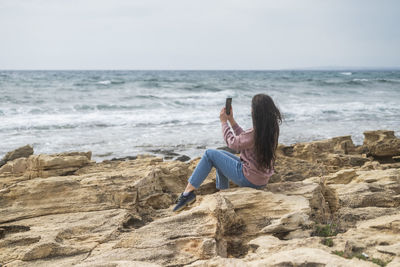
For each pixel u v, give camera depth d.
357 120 18.98
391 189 5.09
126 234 3.89
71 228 3.99
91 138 13.62
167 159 10.52
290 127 16.69
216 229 3.57
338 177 5.82
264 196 4.17
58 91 31.27
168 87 38.47
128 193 4.68
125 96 28.42
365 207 4.51
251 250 3.48
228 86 41.19
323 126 16.98
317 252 2.83
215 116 19.39
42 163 6.09
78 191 4.75
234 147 4.03
